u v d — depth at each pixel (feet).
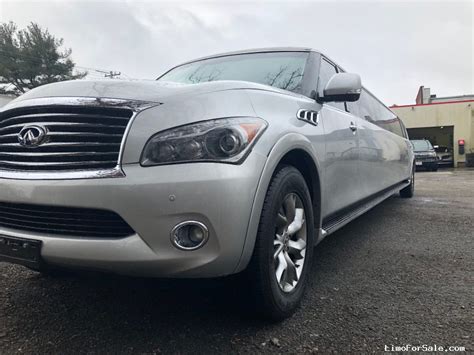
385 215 19.70
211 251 6.35
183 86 7.23
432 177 50.11
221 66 11.95
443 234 15.44
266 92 8.13
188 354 6.79
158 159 6.34
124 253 6.26
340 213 11.69
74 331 7.54
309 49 11.85
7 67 97.30
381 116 18.04
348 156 11.62
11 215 7.12
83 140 6.61
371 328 7.66
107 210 6.29
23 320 7.95
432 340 7.23
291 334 7.43
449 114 84.07
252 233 6.75
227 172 6.38
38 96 7.13
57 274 7.70
